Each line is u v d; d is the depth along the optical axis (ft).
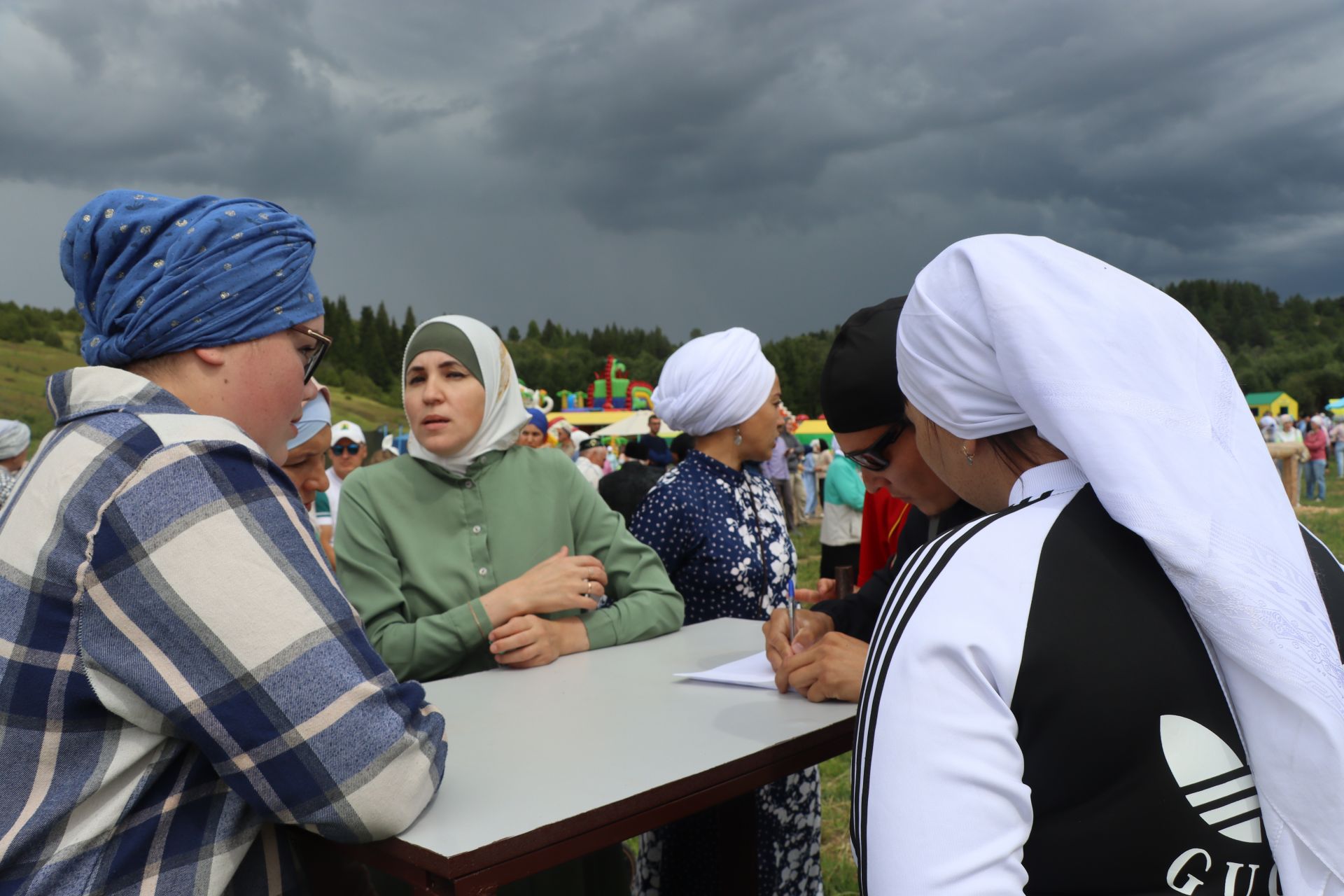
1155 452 2.65
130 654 3.06
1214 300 474.08
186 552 3.09
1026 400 2.86
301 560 3.34
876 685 2.73
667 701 4.85
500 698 5.00
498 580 6.35
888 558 9.96
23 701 3.05
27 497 3.25
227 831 3.30
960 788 2.46
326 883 3.99
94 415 3.36
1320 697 2.39
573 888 5.93
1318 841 2.41
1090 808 2.57
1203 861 2.52
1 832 2.99
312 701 3.13
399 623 6.07
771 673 5.27
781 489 46.42
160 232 3.57
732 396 8.03
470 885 3.08
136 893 3.11
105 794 3.13
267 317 3.71
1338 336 442.91
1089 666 2.54
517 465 6.73
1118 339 2.81
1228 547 2.53
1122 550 2.73
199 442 3.27
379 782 3.15
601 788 3.59
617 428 89.40
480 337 6.54
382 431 29.99
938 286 3.20
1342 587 2.96
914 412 3.45
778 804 7.36
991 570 2.70
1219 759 2.53
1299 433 62.69
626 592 6.84
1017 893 2.42
